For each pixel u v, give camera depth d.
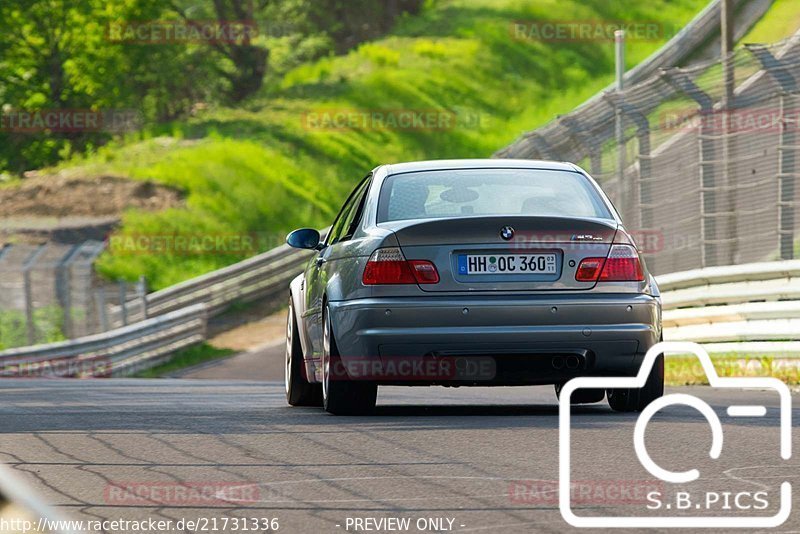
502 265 27.23
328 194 190.00
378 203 28.91
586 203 28.84
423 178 29.56
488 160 30.72
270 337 128.75
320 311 29.84
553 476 18.56
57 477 18.98
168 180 181.62
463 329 26.83
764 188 84.88
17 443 23.31
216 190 180.88
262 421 27.27
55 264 105.25
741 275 55.59
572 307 27.00
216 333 130.75
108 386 52.47
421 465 19.88
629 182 85.25
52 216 169.88
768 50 64.00
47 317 104.69
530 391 45.12
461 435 23.70
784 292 52.53
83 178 182.00
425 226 27.23
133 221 168.50
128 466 20.16
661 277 62.78
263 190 184.25
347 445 22.52
